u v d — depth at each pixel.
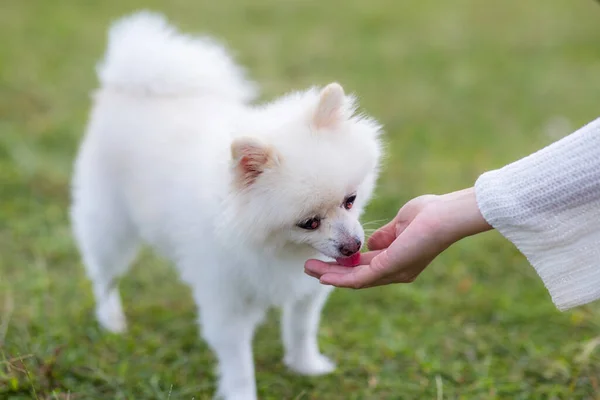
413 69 2.46
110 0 3.17
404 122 2.00
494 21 3.05
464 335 1.27
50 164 1.70
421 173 1.68
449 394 1.16
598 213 0.91
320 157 1.02
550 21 3.03
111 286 1.30
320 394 1.18
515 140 1.89
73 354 1.19
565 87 2.29
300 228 1.03
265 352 1.26
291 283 1.10
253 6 3.22
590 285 0.92
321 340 1.27
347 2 3.36
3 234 1.47
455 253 1.45
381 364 1.22
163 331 1.28
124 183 1.21
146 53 1.22
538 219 0.91
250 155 1.01
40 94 2.09
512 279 1.39
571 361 1.20
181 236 1.13
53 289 1.34
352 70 2.41
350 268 0.99
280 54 2.54
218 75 1.25
